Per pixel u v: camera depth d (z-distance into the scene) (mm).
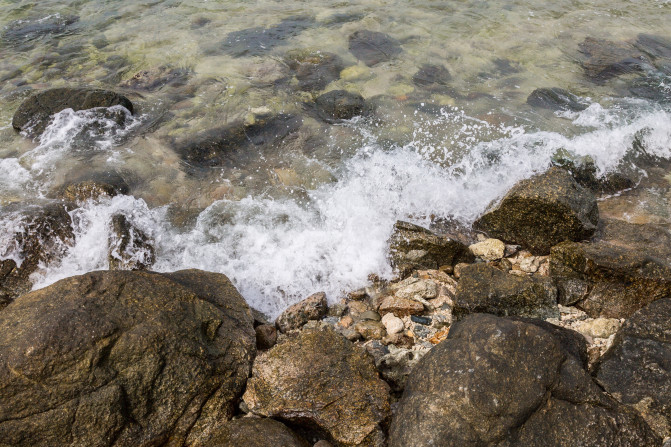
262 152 3891
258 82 4547
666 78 4570
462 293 2832
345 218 3424
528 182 3271
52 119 4078
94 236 3221
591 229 3170
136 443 2217
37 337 2148
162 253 3221
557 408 2166
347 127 4074
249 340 2555
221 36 5145
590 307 2918
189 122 4133
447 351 2275
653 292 2803
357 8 5590
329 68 4695
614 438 2131
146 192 3553
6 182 3596
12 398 2105
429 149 3865
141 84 4547
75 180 3596
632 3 5660
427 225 3475
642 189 3666
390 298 2969
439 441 2068
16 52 4934
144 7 5641
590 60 4793
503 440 2088
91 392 2166
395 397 2479
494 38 5078
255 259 3205
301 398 2348
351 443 2250
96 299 2326
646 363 2395
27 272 3088
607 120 4074
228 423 2314
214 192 3578
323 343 2521
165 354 2297
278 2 5723
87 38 5145
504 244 3338
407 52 4898
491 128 4027
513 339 2232
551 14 5453
